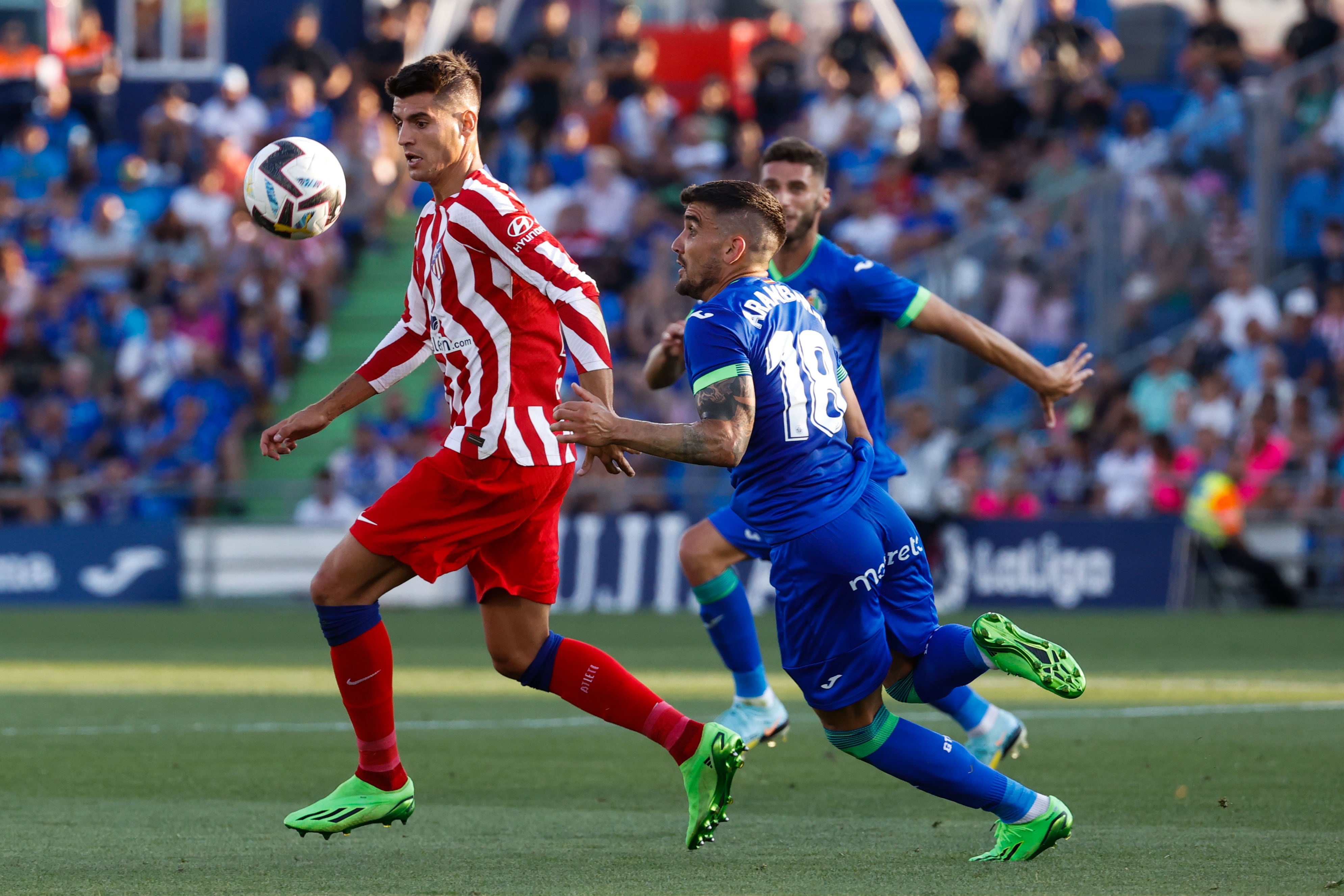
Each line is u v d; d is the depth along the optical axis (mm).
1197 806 19172
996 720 21594
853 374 22406
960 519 55781
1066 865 15648
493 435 16594
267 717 29031
